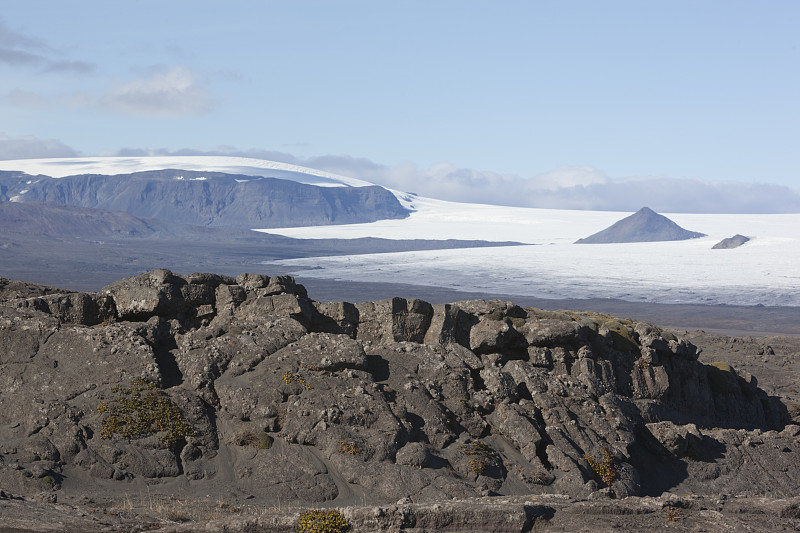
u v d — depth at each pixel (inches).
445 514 892.0
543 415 1501.0
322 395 1304.1
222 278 1646.2
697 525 958.4
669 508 1010.7
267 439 1241.4
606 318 2129.7
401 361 1504.7
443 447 1333.7
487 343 1697.8
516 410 1456.7
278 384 1311.5
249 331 1444.4
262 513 971.9
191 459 1190.3
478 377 1552.7
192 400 1263.5
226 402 1280.8
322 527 860.6
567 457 1364.4
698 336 4653.1
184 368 1342.3
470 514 895.7
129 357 1305.4
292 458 1215.6
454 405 1430.9
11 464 1085.8
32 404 1189.7
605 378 1786.4
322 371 1378.0
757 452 1768.0
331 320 1676.9
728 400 2249.0
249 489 1162.6
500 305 1830.7
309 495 1154.7
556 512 960.9
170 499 1082.7
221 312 1593.3
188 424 1222.9
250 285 1632.6
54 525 856.9
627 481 1405.0
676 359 2080.5
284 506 1101.7
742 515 1034.1
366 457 1226.0
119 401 1218.6
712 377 2261.3
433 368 1498.5
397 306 1683.1
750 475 1684.3
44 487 1057.5
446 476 1234.6
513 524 898.1
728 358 3853.3
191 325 1583.4
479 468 1282.0
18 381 1238.9
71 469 1119.0
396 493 1171.3
